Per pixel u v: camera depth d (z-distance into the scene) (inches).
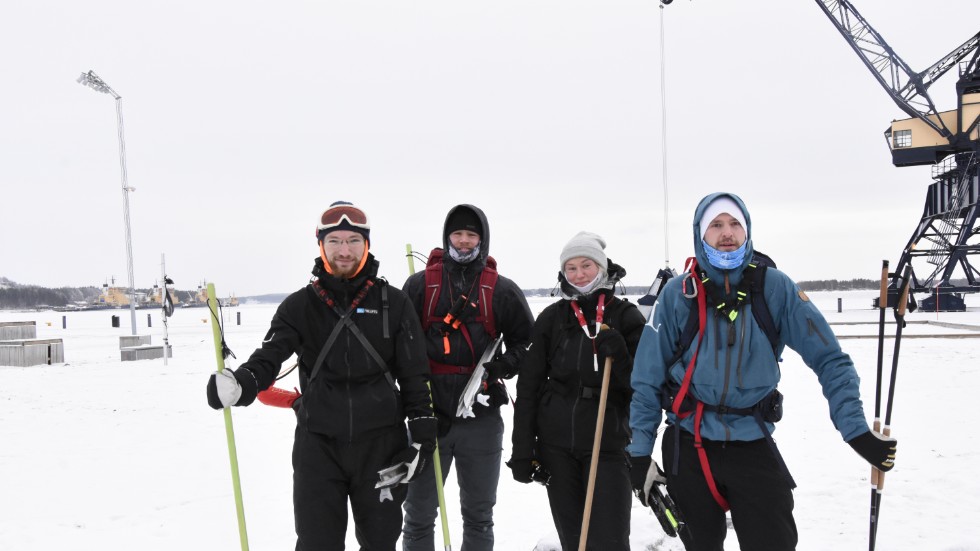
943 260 1296.8
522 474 118.6
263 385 103.0
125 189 824.3
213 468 236.7
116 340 1013.8
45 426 315.3
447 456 130.8
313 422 104.9
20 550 159.8
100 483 217.6
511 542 162.2
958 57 1221.1
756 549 88.9
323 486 104.6
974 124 1198.3
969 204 1229.1
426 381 111.4
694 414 94.7
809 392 378.3
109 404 379.2
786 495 90.7
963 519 164.9
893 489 191.3
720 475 92.4
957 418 292.0
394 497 107.1
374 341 107.7
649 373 98.3
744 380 91.9
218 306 112.3
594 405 116.8
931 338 690.2
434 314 132.3
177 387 448.8
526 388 121.6
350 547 160.1
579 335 118.8
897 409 314.3
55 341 656.4
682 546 148.6
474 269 133.9
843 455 234.8
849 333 756.6
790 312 92.7
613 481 114.4
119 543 163.6
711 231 94.3
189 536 168.1
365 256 111.0
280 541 163.9
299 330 108.0
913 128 1270.9
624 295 126.0
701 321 94.2
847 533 158.7
